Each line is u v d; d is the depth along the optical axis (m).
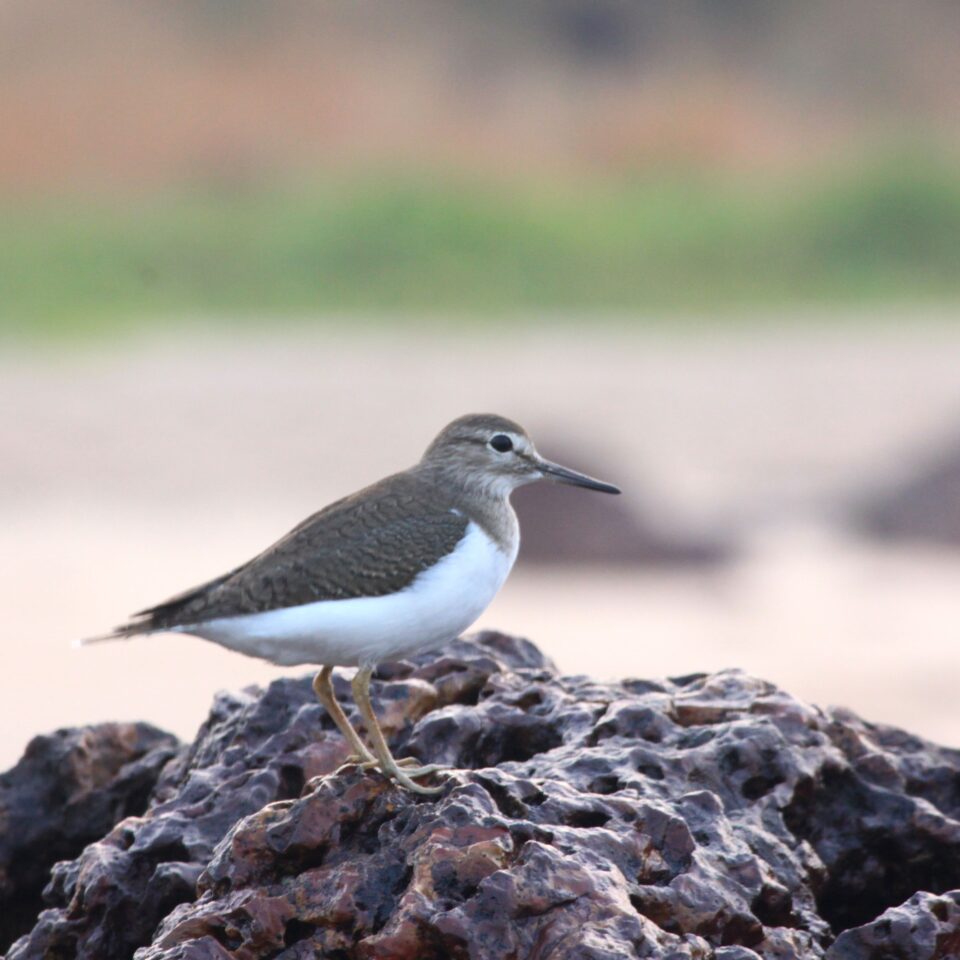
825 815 5.70
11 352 29.70
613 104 50.06
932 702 11.88
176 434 23.20
